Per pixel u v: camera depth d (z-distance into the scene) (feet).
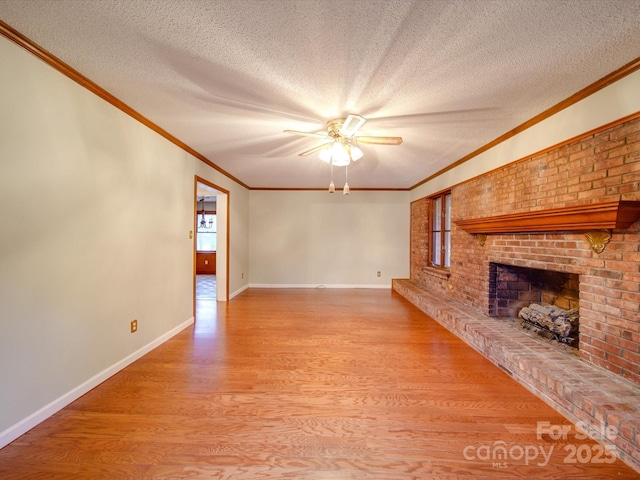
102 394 6.58
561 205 7.38
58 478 4.36
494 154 10.23
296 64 5.83
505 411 6.01
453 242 13.42
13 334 5.07
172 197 10.25
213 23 4.75
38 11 4.52
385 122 8.56
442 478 4.41
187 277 11.48
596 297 6.37
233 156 12.41
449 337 10.33
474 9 4.40
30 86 5.31
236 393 6.68
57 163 5.86
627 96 5.76
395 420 5.74
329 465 4.65
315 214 20.25
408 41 5.13
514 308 10.64
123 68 6.05
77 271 6.36
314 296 17.34
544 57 5.54
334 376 7.50
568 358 6.99
